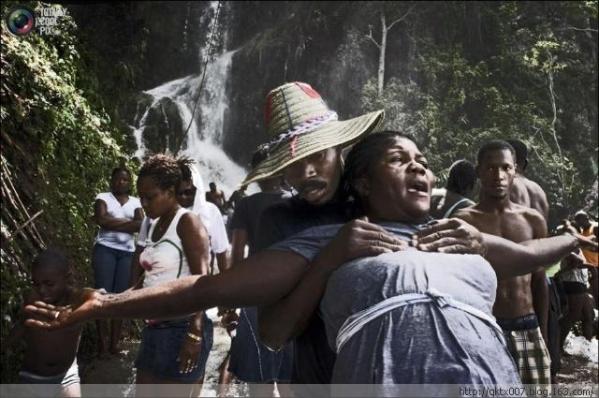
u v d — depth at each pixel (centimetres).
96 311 189
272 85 2956
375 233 175
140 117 2762
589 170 2319
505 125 2123
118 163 750
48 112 579
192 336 334
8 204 502
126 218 619
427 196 186
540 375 378
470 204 412
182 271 341
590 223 764
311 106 224
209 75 3067
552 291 479
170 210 348
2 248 472
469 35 2494
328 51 2834
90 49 876
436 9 2572
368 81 2439
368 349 161
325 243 186
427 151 2128
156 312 184
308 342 193
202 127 2975
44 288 346
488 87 2264
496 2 2489
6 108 541
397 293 164
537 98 2273
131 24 1054
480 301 169
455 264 172
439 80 2341
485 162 387
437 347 158
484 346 161
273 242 215
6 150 530
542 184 2056
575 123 2370
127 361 592
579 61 2392
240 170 2966
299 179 218
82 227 630
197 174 457
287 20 3025
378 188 186
